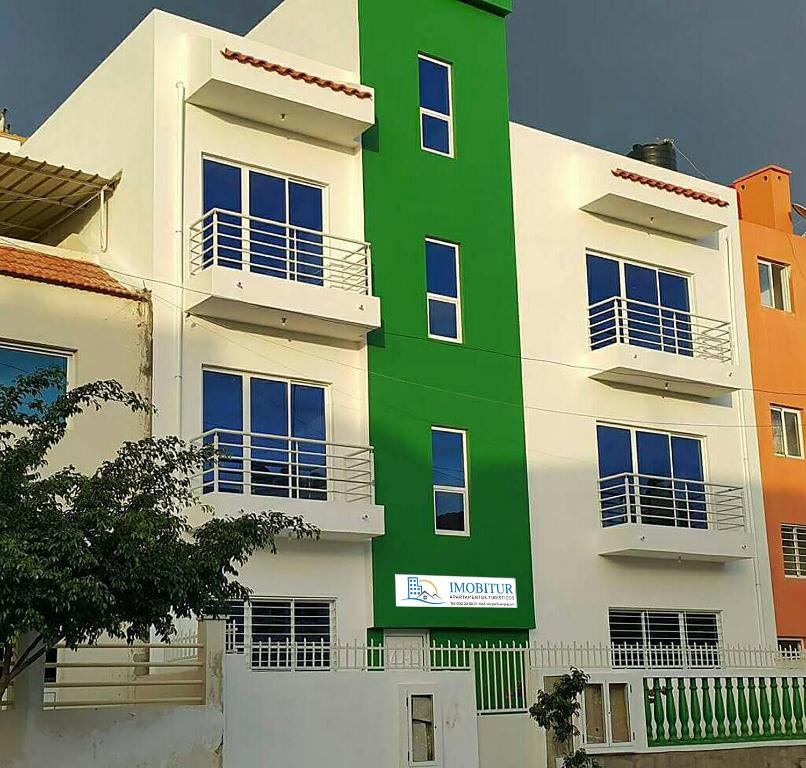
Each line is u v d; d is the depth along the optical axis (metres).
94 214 21.98
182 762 14.62
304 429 20.88
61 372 13.52
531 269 24.28
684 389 25.66
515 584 22.30
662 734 19.66
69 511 12.78
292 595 19.75
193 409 19.59
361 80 22.72
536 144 25.06
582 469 23.94
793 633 26.38
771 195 29.81
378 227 22.22
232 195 20.95
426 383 22.14
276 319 20.28
